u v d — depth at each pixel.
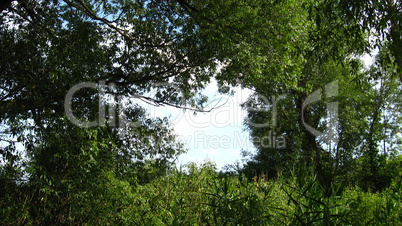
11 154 7.30
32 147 7.60
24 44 8.27
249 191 5.74
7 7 8.14
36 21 8.83
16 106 7.75
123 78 12.48
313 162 20.33
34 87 8.09
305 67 20.23
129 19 11.49
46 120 7.87
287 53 11.24
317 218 4.98
